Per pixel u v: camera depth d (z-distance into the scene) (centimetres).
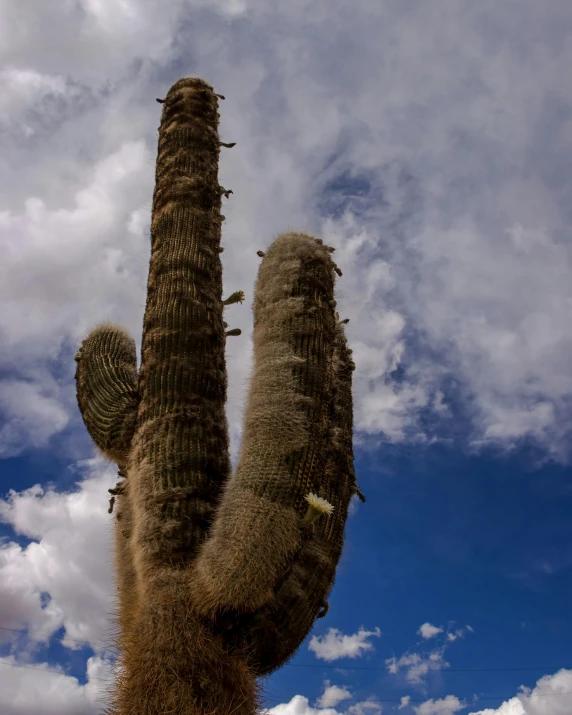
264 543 512
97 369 679
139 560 559
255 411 576
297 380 584
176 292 657
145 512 568
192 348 634
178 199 718
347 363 733
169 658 495
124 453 633
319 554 600
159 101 809
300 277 636
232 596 504
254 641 535
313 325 614
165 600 521
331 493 639
